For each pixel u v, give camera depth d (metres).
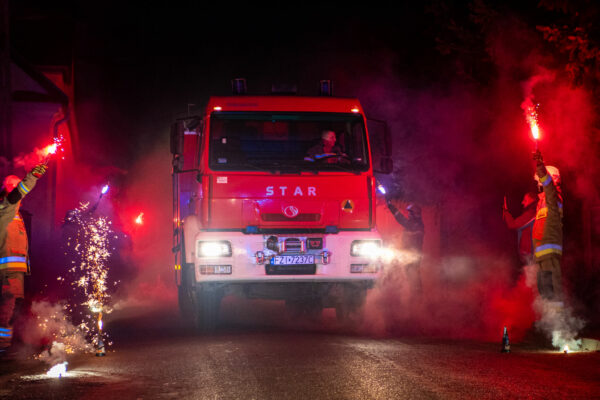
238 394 6.29
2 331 9.10
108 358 8.49
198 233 11.12
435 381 6.71
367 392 6.27
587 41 12.25
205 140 11.29
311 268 11.12
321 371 7.23
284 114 11.54
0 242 9.22
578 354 8.29
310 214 11.26
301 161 11.37
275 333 10.70
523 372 7.14
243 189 11.16
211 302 11.48
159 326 12.35
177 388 6.59
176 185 14.08
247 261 10.99
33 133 21.75
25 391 6.51
